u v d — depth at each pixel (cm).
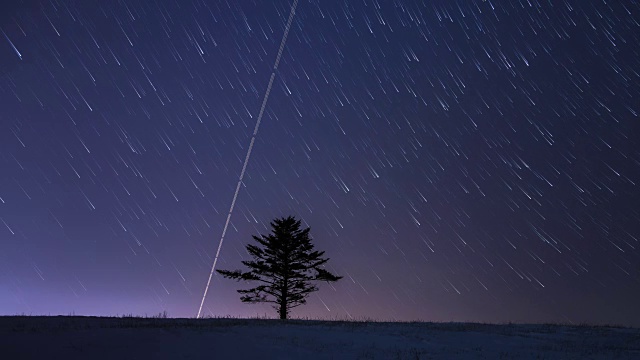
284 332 1780
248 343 1550
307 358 1400
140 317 2238
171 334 1617
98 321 1961
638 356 1572
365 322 2298
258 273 2978
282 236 2973
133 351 1380
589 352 1611
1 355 1273
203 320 2155
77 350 1360
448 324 2250
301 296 2992
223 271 2988
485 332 1956
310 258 3005
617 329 2159
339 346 1570
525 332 1994
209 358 1357
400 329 1972
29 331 1569
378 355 1459
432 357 1465
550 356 1536
